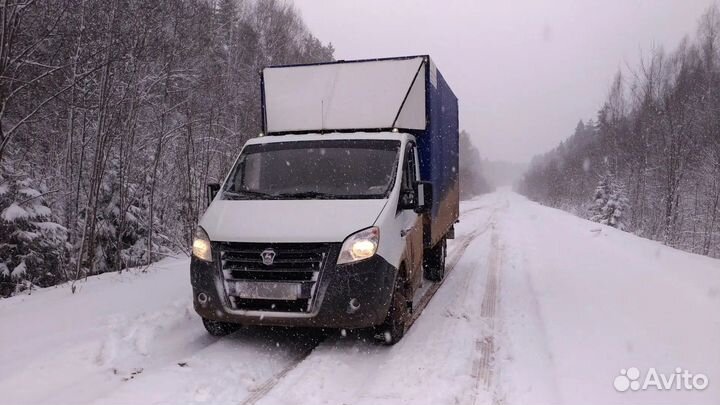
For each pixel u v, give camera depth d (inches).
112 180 518.6
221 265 197.3
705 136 1190.9
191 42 534.0
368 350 207.5
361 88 273.4
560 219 1024.2
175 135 532.7
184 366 187.0
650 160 1376.7
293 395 164.1
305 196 220.7
